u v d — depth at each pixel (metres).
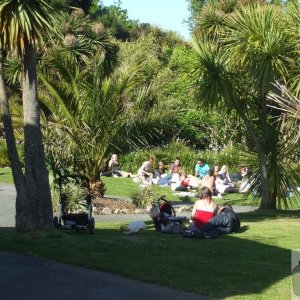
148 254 10.70
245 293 8.48
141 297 8.30
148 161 27.53
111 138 19.78
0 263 10.27
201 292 8.53
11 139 12.16
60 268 9.96
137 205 19.73
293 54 16.70
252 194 19.19
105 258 10.34
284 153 17.62
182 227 13.07
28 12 11.41
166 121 21.16
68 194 16.19
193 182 25.56
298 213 17.05
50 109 19.22
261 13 16.83
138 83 19.84
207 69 17.19
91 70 19.94
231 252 11.01
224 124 32.91
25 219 12.06
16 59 17.67
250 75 16.77
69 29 22.44
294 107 13.67
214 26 18.61
